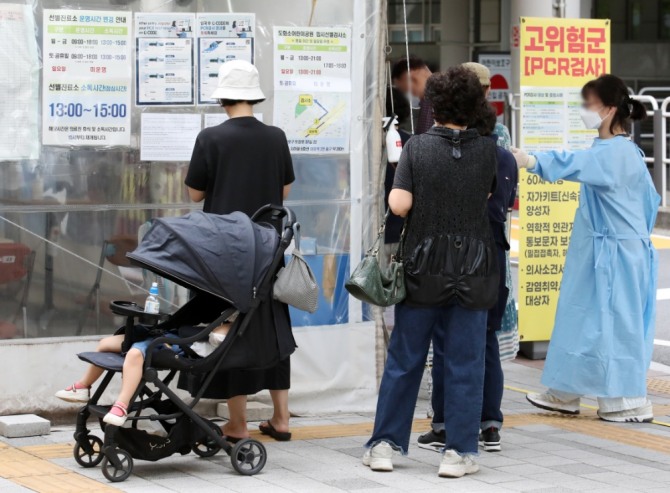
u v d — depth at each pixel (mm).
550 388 10547
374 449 8273
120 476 7738
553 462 8695
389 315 12312
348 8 10070
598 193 10312
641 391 10375
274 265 7941
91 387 8836
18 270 9383
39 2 9344
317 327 10078
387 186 11000
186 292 9812
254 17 9805
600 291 10289
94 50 9500
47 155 9438
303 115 10008
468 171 8055
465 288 8016
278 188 8938
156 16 9617
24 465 8133
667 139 27969
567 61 12836
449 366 8180
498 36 31391
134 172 9680
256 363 8023
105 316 9648
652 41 37156
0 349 9234
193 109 9734
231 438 8836
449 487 7867
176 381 9633
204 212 8305
